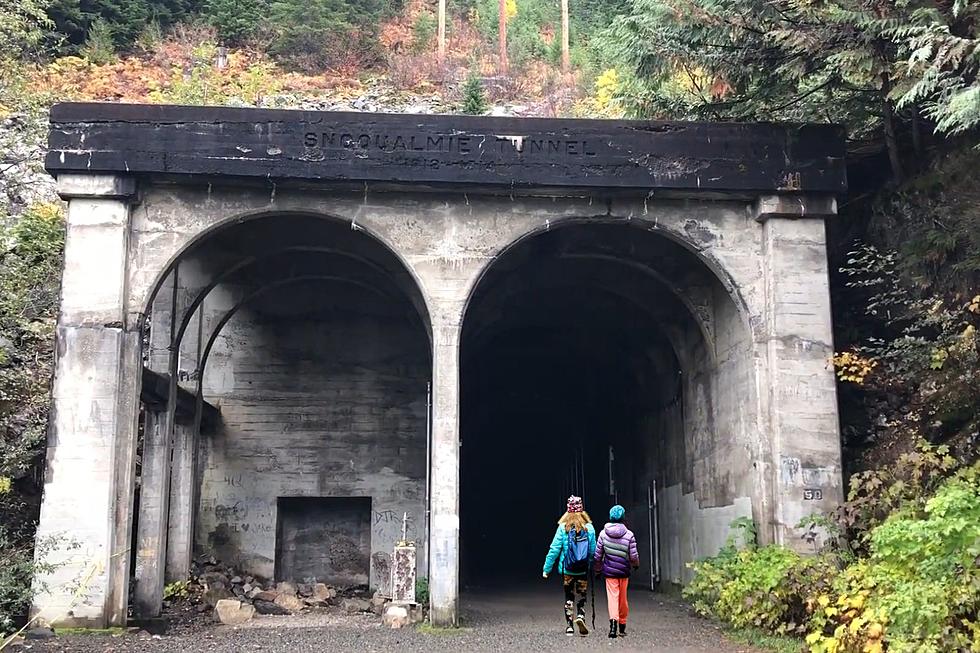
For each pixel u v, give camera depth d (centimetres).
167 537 1667
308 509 1952
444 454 1345
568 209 1430
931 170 1480
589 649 1131
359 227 1402
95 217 1357
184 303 1600
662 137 1415
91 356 1319
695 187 1407
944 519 883
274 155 1362
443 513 1331
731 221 1459
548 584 2233
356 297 1995
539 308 1959
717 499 1609
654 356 2042
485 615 1507
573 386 2500
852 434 1496
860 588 1013
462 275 1402
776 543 1355
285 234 1600
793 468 1369
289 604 1658
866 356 1522
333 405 1952
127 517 1304
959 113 1052
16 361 1734
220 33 3625
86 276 1340
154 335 1577
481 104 3183
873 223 1589
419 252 1404
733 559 1341
